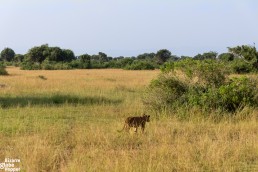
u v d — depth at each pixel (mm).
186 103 19812
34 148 12477
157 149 12844
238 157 12203
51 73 65312
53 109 21859
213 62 21828
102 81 42000
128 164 10875
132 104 23469
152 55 180000
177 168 11188
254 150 12844
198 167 11305
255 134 15656
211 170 11172
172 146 13625
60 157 12297
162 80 21141
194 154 12375
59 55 125125
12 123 17125
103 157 12031
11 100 25109
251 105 19594
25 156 11891
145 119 15641
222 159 11914
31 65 97812
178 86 21016
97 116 20188
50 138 14438
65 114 20359
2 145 13570
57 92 29609
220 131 15914
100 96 27797
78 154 12383
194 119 18375
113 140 14234
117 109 22312
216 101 19375
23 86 33531
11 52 185375
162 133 15414
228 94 19422
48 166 11312
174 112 19766
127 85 37219
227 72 21531
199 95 20234
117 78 49219
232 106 19594
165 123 17672
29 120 18469
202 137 14656
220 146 13117
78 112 21234
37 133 15469
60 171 11062
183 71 21688
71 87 33875
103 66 114250
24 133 15570
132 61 115312
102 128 16047
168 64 21875
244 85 19891
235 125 17094
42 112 20734
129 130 15344
